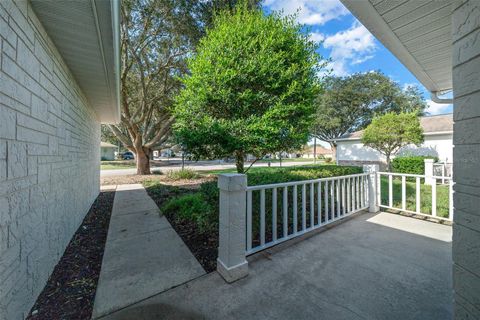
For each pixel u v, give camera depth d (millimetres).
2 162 1374
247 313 1574
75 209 3338
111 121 6848
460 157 1101
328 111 20172
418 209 3643
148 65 8844
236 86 3986
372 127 10023
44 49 2111
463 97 1080
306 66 4039
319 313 1565
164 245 2777
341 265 2191
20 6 1627
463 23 1076
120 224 3609
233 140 3852
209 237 2980
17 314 1519
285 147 4375
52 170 2291
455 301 1129
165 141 12008
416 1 1741
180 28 7664
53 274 2178
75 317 1594
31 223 1775
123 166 17797
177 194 5980
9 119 1460
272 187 2529
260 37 3941
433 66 2949
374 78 19312
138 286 1908
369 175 4039
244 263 2035
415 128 9031
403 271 2076
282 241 2650
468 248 1061
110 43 2402
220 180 2055
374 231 3074
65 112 2840
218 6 7215
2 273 1360
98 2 1764
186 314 1571
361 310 1585
